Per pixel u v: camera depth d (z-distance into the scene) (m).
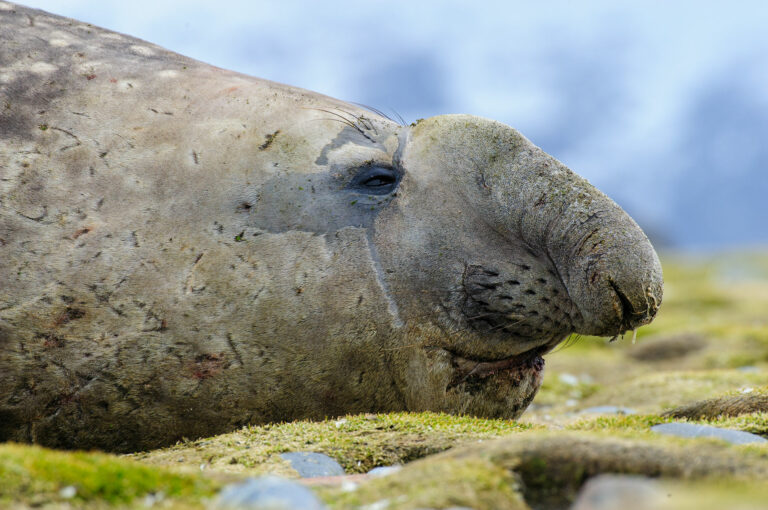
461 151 20.58
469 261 19.70
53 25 22.38
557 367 46.75
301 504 10.66
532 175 20.20
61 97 20.25
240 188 19.61
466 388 20.55
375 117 21.86
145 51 22.30
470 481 11.64
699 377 34.69
